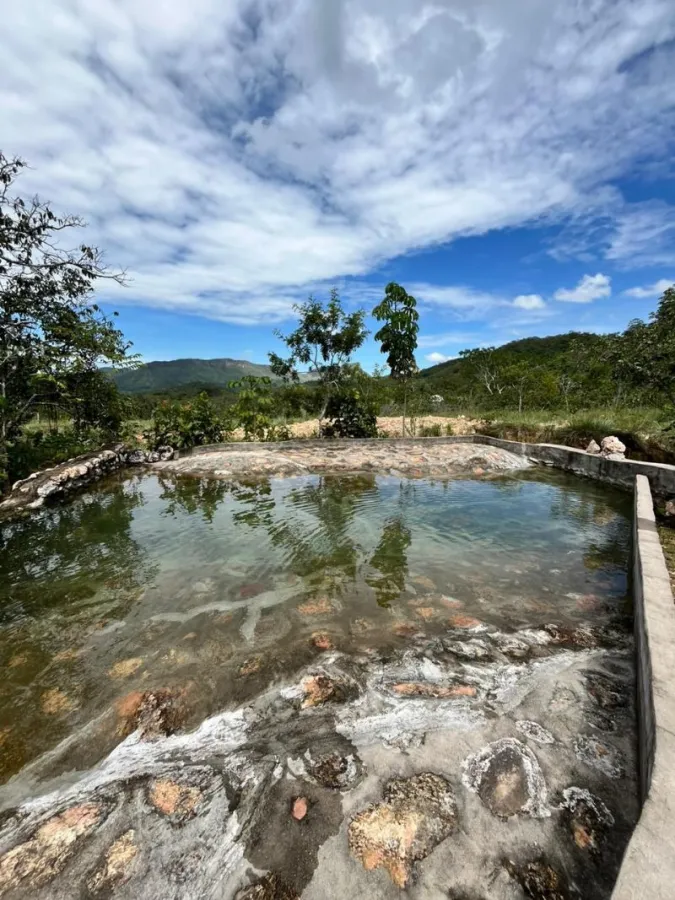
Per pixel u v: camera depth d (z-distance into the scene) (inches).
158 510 261.6
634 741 87.1
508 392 876.6
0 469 278.5
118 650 121.7
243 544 201.6
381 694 101.9
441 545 196.5
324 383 501.0
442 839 68.3
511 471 358.0
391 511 250.4
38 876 64.8
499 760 82.9
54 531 224.4
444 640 122.8
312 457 398.9
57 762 85.6
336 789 77.7
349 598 148.5
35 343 312.8
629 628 128.3
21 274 296.0
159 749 88.0
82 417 418.3
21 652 121.8
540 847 66.8
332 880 62.8
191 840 69.6
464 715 94.9
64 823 73.0
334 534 212.7
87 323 361.7
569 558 180.5
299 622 133.9
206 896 61.6
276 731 91.7
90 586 161.5
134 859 67.0
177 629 131.7
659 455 323.9
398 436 520.4
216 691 104.2
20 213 275.7
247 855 67.0
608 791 76.0
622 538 204.1
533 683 104.7
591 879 62.2
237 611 141.3
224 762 84.4
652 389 332.8
